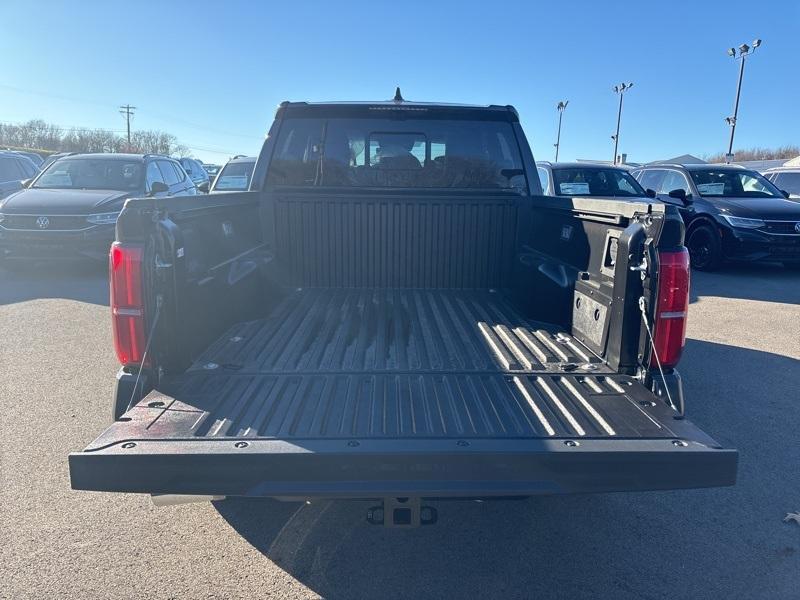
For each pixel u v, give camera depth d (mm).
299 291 4652
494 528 3361
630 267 2912
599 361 3193
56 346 6344
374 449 2279
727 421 4758
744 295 9375
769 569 3021
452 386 2885
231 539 3215
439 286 4719
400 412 2607
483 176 4684
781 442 4410
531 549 3178
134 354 2766
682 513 3523
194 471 2252
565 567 3031
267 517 3416
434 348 3398
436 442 2342
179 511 3467
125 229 2723
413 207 4602
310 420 2520
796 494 3729
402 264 4680
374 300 4422
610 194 9633
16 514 3395
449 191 4609
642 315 2916
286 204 4590
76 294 8758
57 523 3322
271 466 2258
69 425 4496
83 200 9758
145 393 2773
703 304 8773
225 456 2244
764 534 3316
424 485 2285
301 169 4660
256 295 4188
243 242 4141
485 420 2541
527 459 2289
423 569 3002
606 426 2488
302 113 4598
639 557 3119
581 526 3389
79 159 11172
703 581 2932
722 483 2350
